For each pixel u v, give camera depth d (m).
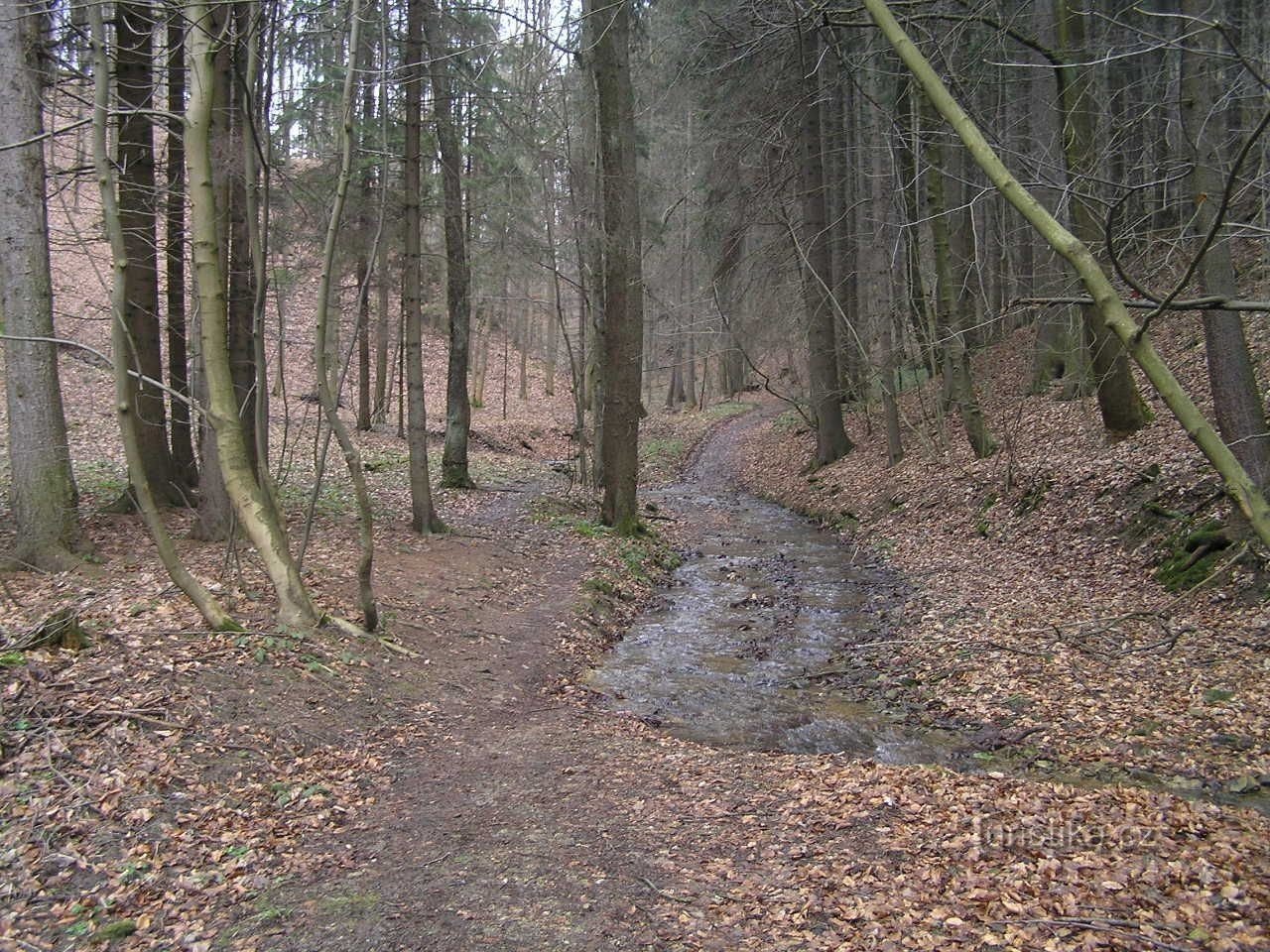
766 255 22.38
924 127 13.63
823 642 11.01
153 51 12.20
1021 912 4.18
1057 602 10.38
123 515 13.15
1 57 8.88
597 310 18.98
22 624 7.37
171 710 6.21
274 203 13.49
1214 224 2.63
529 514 17.47
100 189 6.57
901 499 17.53
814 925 4.29
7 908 4.20
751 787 6.20
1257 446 9.25
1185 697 7.41
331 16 10.61
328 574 10.71
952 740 7.59
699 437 34.53
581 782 6.34
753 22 8.82
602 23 14.82
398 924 4.38
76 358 23.25
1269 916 3.91
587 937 4.27
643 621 12.16
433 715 7.61
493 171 17.20
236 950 4.11
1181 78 8.03
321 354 8.25
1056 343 17.98
